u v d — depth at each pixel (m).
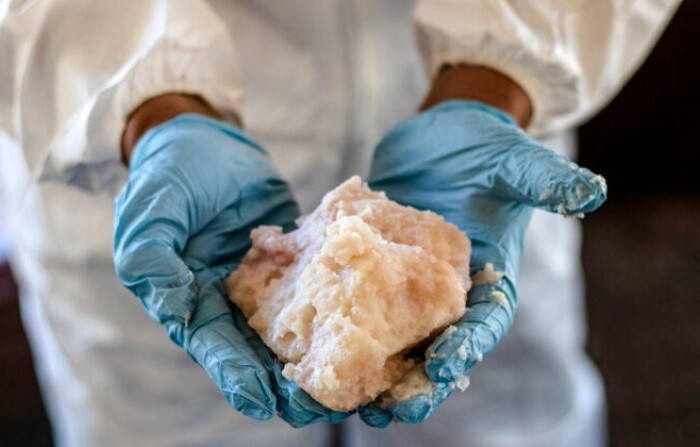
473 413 0.84
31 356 1.12
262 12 0.68
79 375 0.77
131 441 0.79
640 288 1.31
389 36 0.71
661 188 1.47
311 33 0.69
